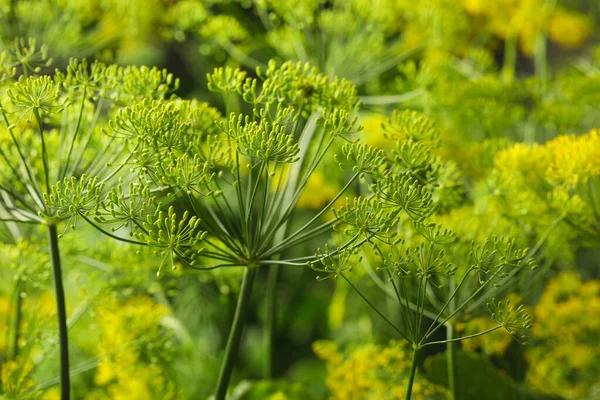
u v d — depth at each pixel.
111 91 0.91
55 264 0.86
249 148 0.82
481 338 1.00
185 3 1.16
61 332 0.86
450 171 0.92
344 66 1.10
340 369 1.00
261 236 0.86
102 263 1.00
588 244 0.99
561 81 1.14
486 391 1.00
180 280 1.11
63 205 0.81
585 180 0.93
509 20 1.25
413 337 0.84
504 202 0.97
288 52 1.11
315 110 0.88
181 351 1.13
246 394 1.06
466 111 1.10
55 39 1.06
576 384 1.06
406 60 1.21
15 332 0.96
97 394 1.03
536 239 1.01
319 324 1.52
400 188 0.82
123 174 0.89
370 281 1.01
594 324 1.04
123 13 1.09
